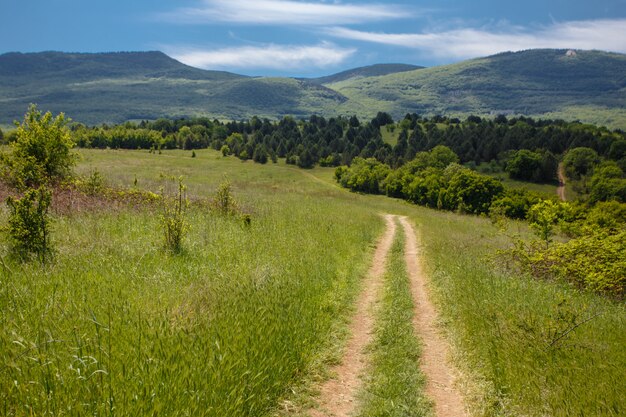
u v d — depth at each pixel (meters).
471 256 15.17
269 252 11.31
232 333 5.50
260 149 117.19
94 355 4.26
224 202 17.88
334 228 18.33
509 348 6.74
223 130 163.50
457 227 28.83
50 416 3.38
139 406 3.72
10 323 4.52
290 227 16.38
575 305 9.20
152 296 6.37
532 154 110.19
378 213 39.28
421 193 69.44
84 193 14.98
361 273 12.66
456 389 6.07
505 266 13.41
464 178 61.91
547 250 13.33
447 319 8.93
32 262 7.01
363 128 174.62
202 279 7.80
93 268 7.27
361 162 92.88
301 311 7.50
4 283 5.79
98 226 10.70
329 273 11.09
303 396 5.30
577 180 107.56
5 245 7.61
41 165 15.34
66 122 16.73
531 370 6.04
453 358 7.03
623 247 11.27
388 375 6.20
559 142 127.88
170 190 24.36
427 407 5.46
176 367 4.38
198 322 5.57
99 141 115.44
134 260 8.34
